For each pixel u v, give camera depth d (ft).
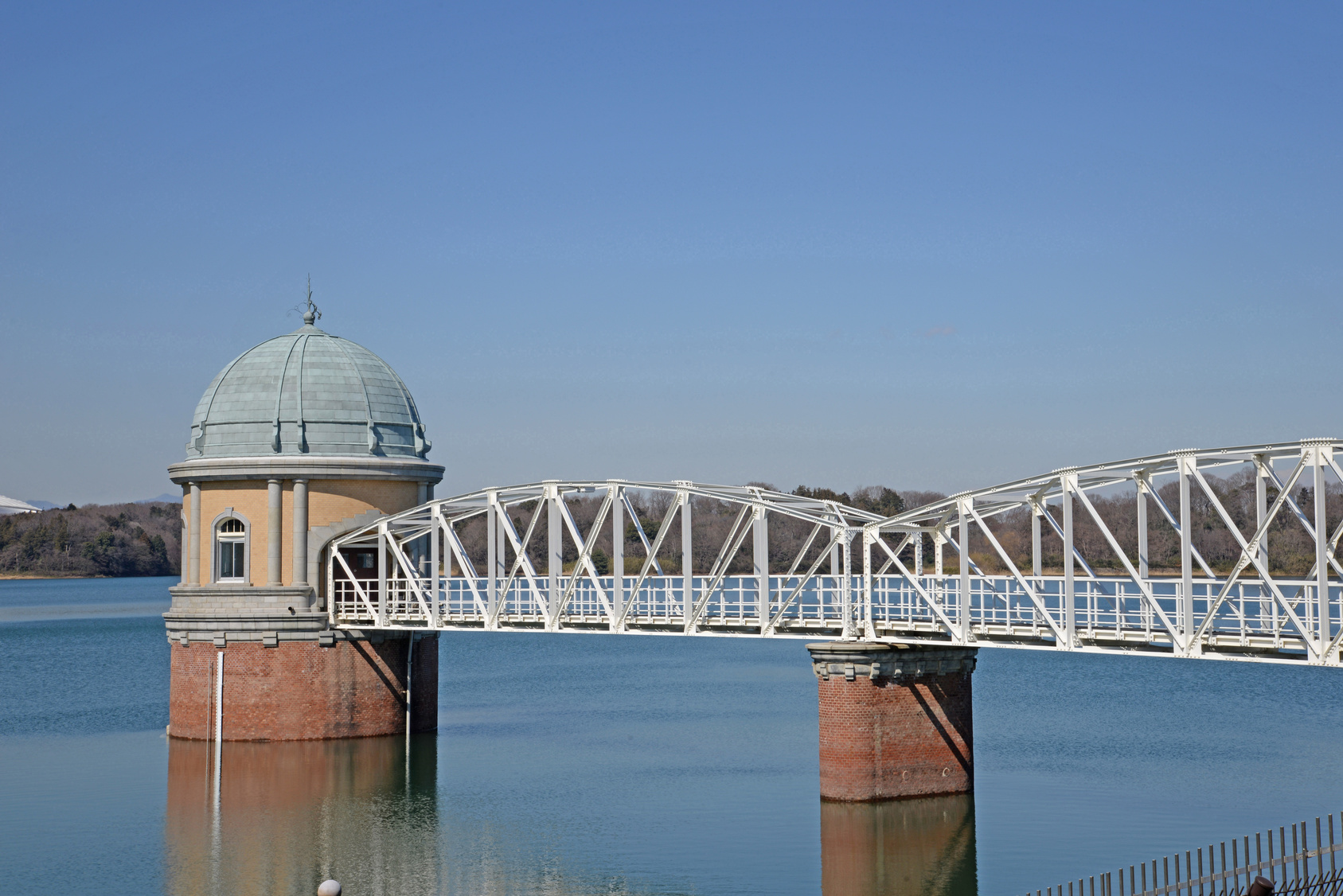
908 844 141.08
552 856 141.59
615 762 194.59
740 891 128.06
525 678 336.08
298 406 212.23
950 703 157.48
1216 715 242.17
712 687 304.09
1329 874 110.93
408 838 149.79
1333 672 330.95
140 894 129.49
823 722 154.40
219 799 169.48
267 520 208.03
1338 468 110.42
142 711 255.70
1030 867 132.87
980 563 356.18
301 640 205.36
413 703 215.10
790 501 170.09
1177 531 122.83
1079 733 219.20
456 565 412.98
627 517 427.74
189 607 207.31
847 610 153.89
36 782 179.42
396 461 212.64
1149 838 142.82
